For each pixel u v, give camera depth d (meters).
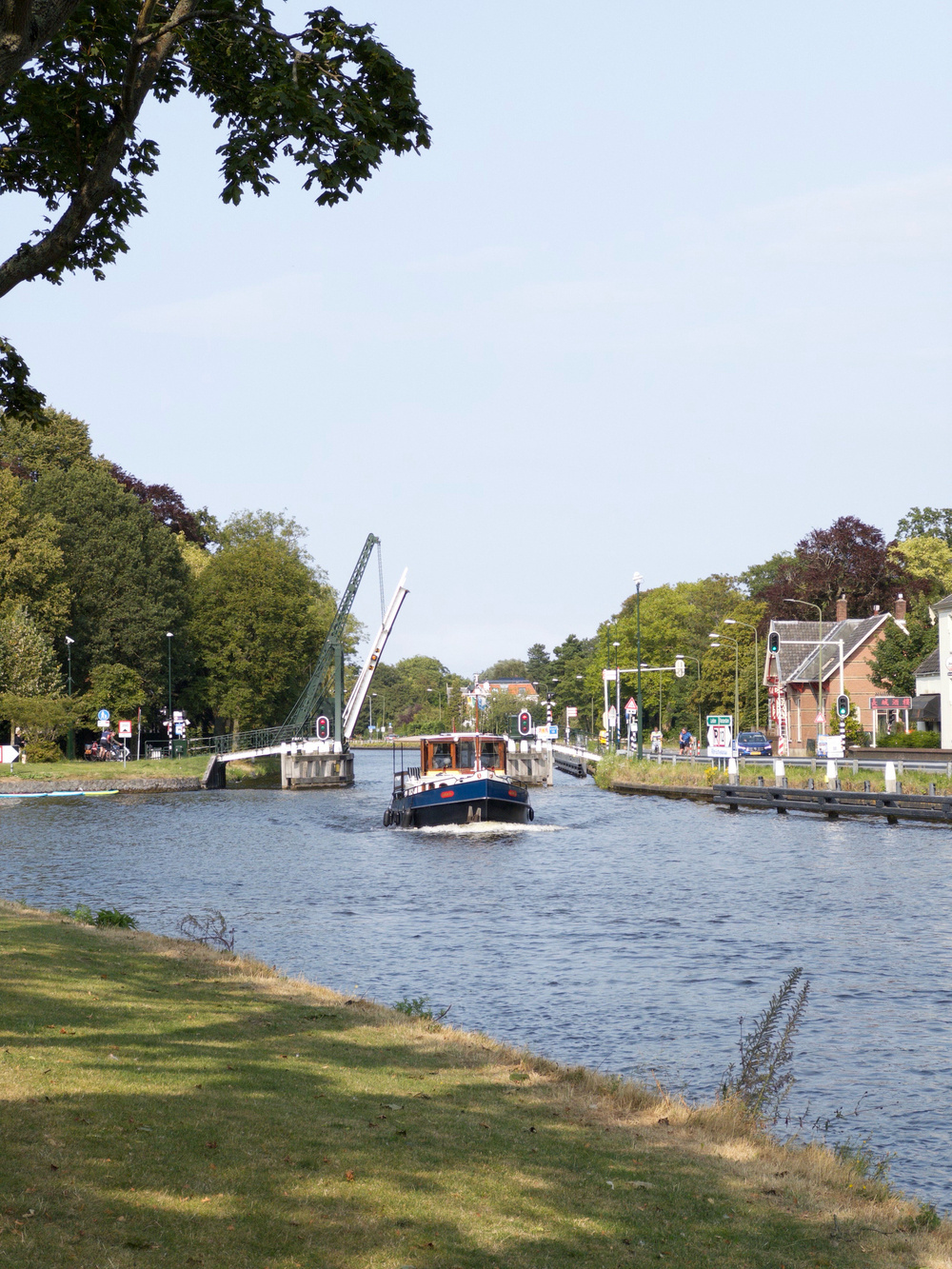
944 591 129.50
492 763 58.94
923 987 21.50
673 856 43.31
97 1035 12.72
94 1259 7.14
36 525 89.31
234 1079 11.52
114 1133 9.40
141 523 99.88
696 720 123.19
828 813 55.44
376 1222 8.23
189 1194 8.34
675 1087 15.58
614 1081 13.30
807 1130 14.24
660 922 28.98
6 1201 7.82
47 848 47.59
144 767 88.62
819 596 120.06
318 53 13.34
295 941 26.72
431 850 47.34
